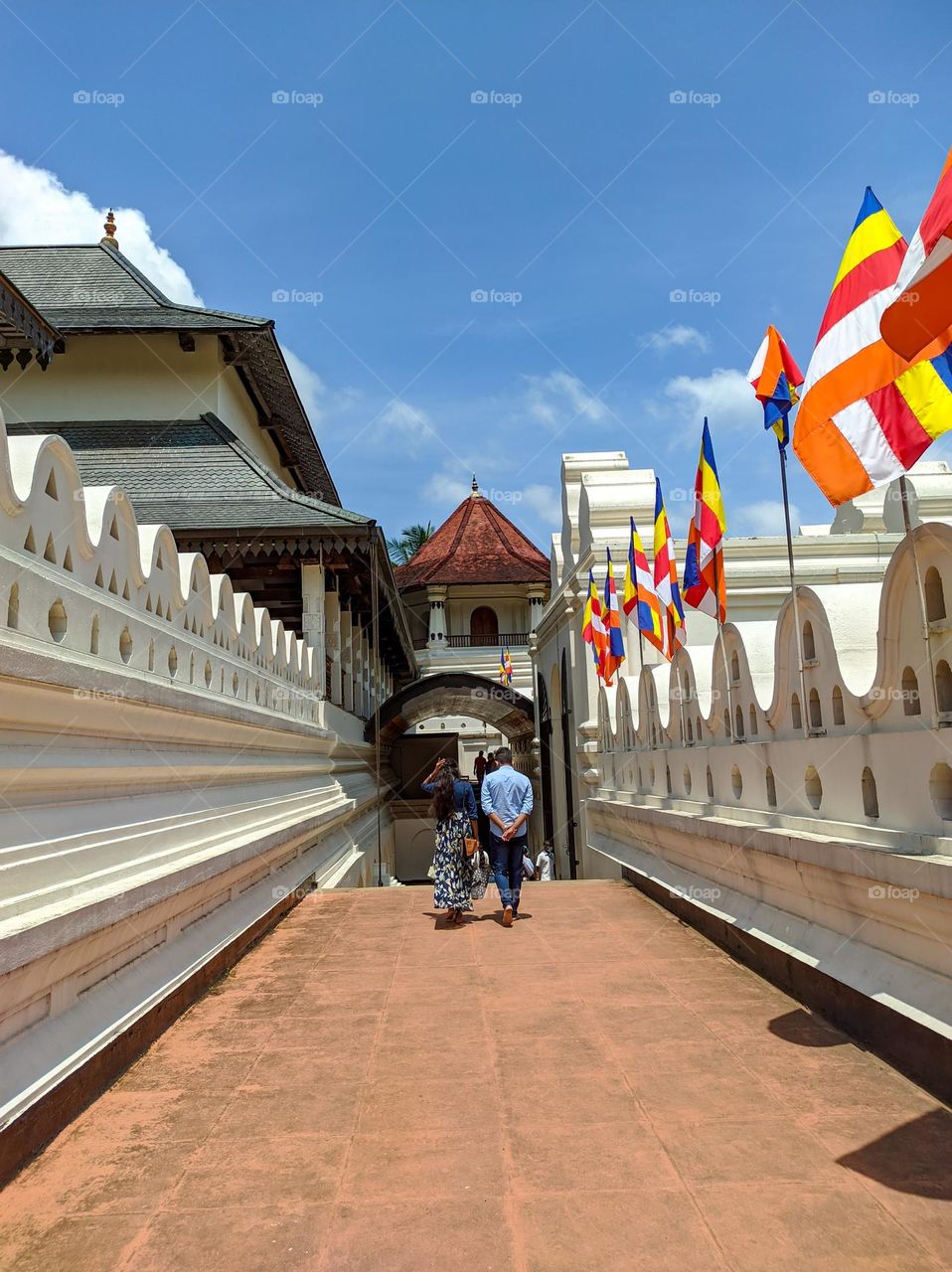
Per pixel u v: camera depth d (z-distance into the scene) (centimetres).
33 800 383
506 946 677
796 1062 406
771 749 570
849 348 485
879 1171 304
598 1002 517
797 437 502
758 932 561
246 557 1377
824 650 491
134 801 500
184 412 1553
